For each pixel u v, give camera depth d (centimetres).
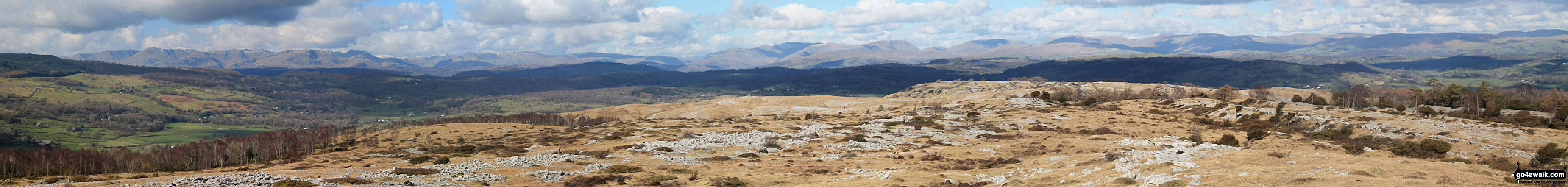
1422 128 13188
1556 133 12262
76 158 13488
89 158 13562
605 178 7150
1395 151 11138
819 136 14950
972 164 8994
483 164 8788
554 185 6888
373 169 8794
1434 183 4841
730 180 6800
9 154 12606
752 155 10494
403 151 14388
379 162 11062
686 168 8375
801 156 10612
